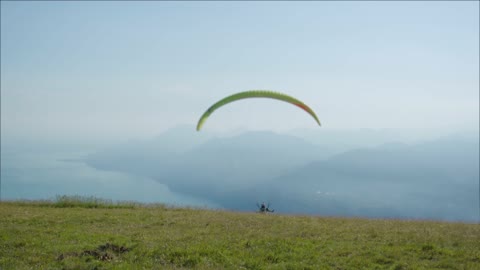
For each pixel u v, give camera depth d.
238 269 15.43
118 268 14.87
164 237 19.67
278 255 17.11
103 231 20.81
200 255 16.94
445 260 16.61
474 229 22.86
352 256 17.20
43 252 16.64
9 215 24.08
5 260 15.52
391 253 17.56
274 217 27.00
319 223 24.61
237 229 22.00
